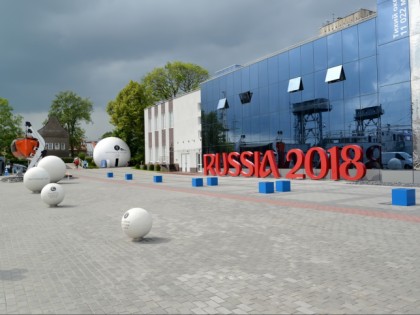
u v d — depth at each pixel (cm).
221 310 479
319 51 2852
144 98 7388
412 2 2202
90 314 477
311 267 657
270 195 1844
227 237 922
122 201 1797
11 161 7575
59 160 3197
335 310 469
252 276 615
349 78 2617
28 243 911
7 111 7850
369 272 621
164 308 491
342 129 2664
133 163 7412
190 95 4841
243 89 3725
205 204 1580
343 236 901
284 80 3192
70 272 664
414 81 2189
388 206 1364
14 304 515
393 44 2305
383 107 2366
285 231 979
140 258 749
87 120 10188
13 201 1947
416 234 901
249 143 3647
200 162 4634
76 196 2112
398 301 494
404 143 2239
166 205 1586
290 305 489
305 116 2981
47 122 9650
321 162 2678
